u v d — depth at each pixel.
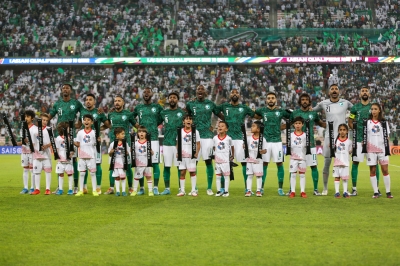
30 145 12.85
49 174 13.10
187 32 45.88
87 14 47.28
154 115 13.07
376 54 42.69
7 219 9.22
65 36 45.50
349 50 42.75
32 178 13.48
